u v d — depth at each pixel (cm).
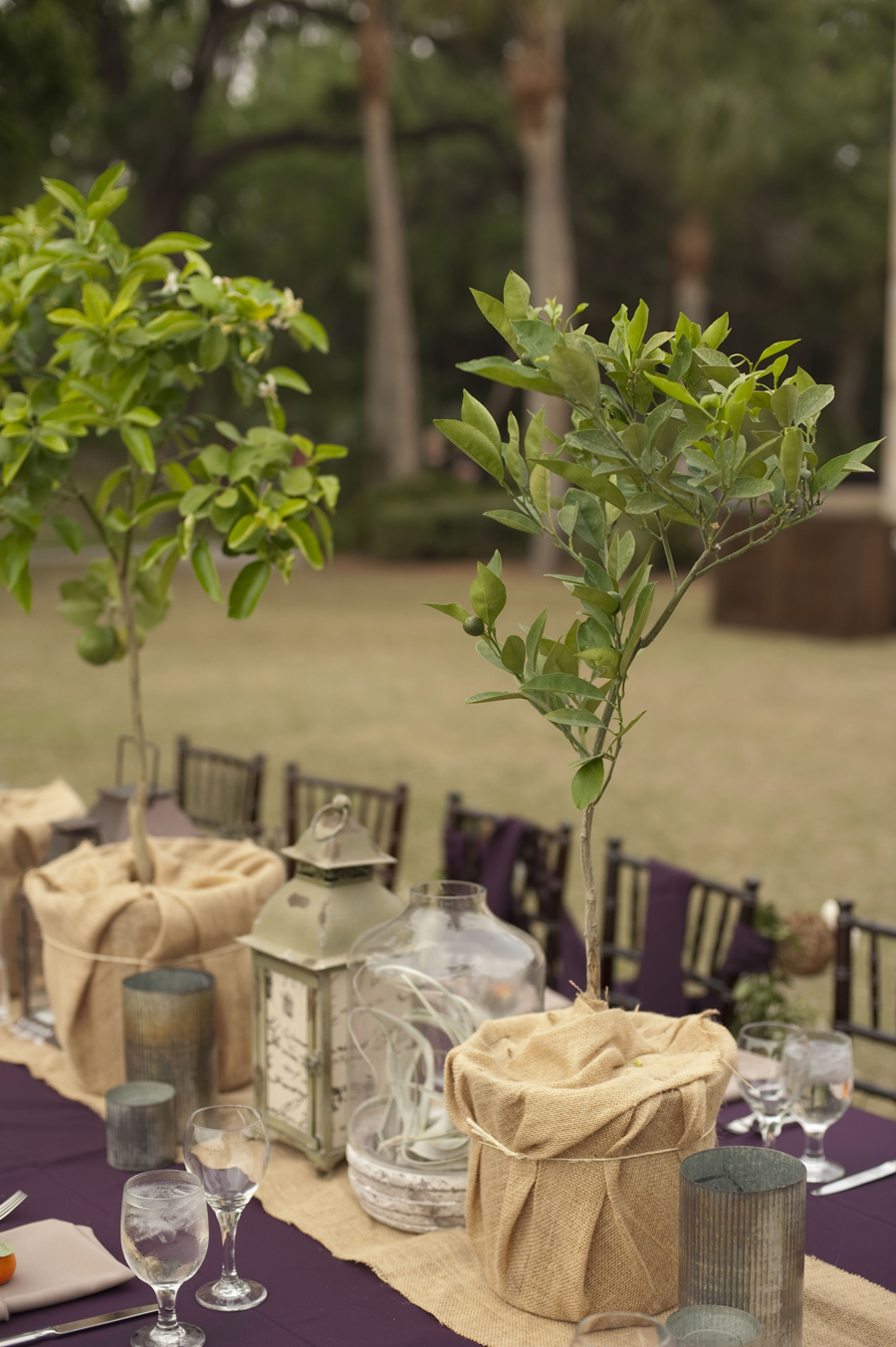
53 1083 237
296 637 1435
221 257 3061
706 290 2898
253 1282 170
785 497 150
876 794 777
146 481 273
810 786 799
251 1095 236
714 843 666
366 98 2230
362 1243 182
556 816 711
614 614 163
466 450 170
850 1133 212
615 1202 156
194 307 251
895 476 1502
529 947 197
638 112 2411
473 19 2053
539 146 2027
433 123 2573
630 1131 155
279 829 303
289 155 2928
